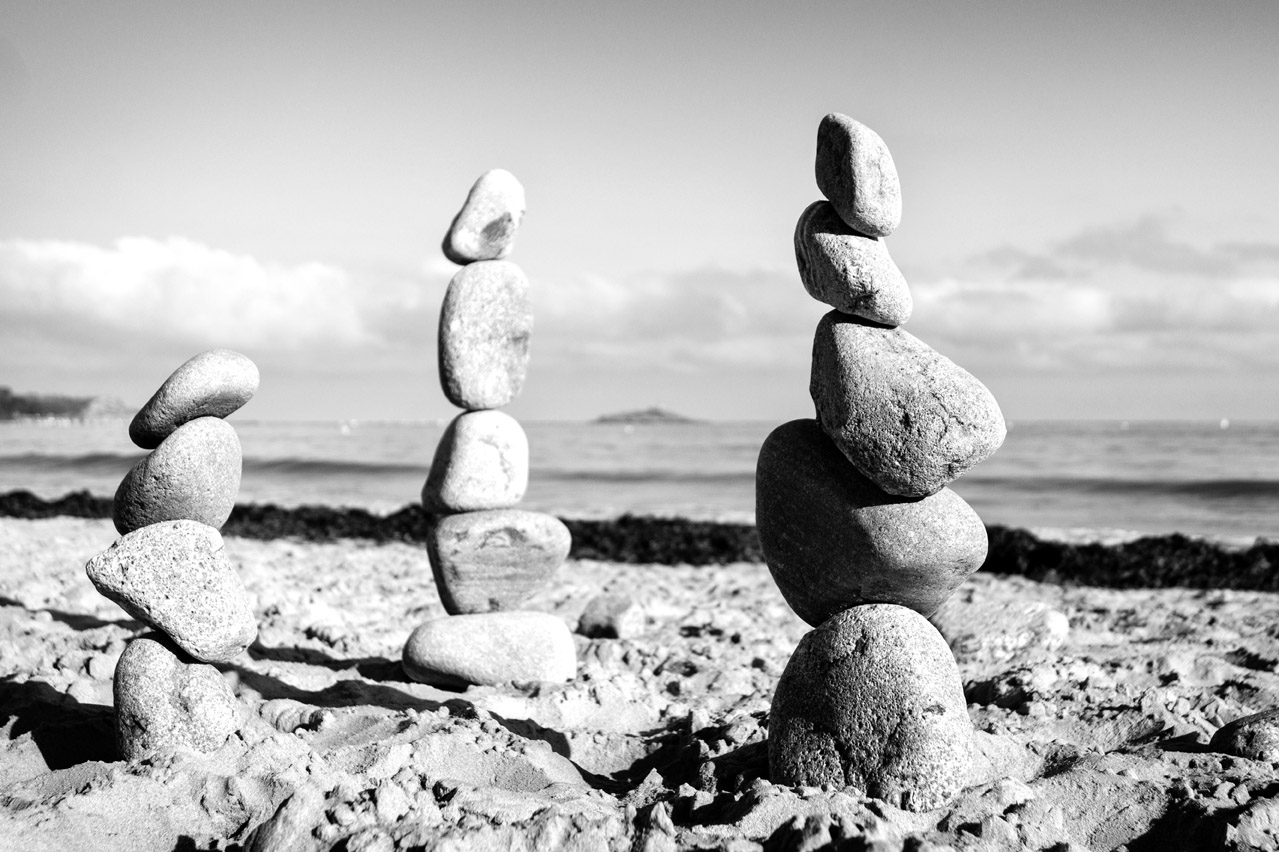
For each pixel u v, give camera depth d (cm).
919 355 127
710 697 187
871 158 127
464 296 192
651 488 913
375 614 255
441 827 108
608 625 241
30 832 111
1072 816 122
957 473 124
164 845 114
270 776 122
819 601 132
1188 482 809
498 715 165
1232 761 134
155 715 132
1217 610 277
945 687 126
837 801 116
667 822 110
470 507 191
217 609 133
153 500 134
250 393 140
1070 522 646
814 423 136
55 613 217
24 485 853
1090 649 216
